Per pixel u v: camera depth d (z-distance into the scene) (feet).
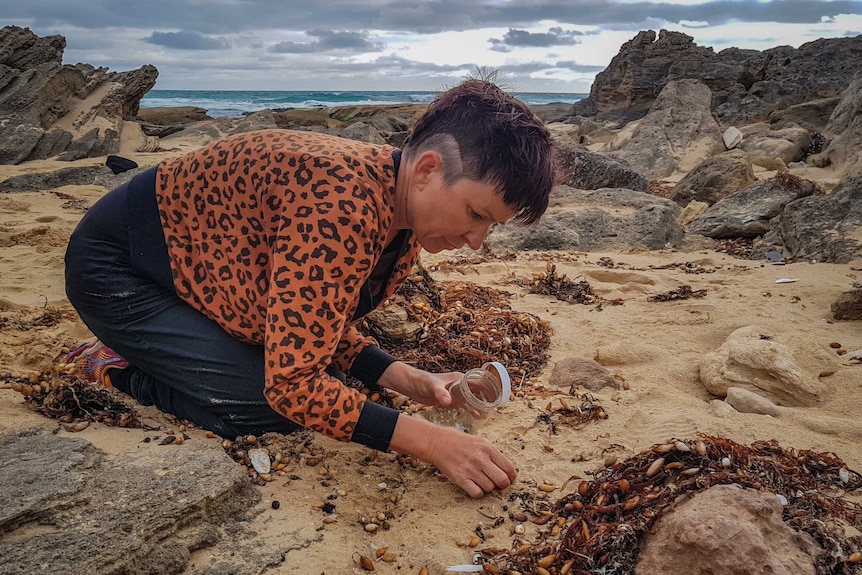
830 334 14.34
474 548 7.56
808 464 8.74
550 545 7.39
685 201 37.78
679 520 6.66
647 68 106.83
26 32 65.46
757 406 10.85
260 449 9.01
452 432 8.48
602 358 13.15
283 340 7.64
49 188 38.68
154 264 9.17
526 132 7.18
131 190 9.16
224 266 8.64
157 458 7.97
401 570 7.21
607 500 7.62
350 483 8.64
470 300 16.24
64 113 62.49
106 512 6.81
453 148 7.22
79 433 8.95
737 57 97.96
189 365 9.28
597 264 22.17
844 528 7.34
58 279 18.30
